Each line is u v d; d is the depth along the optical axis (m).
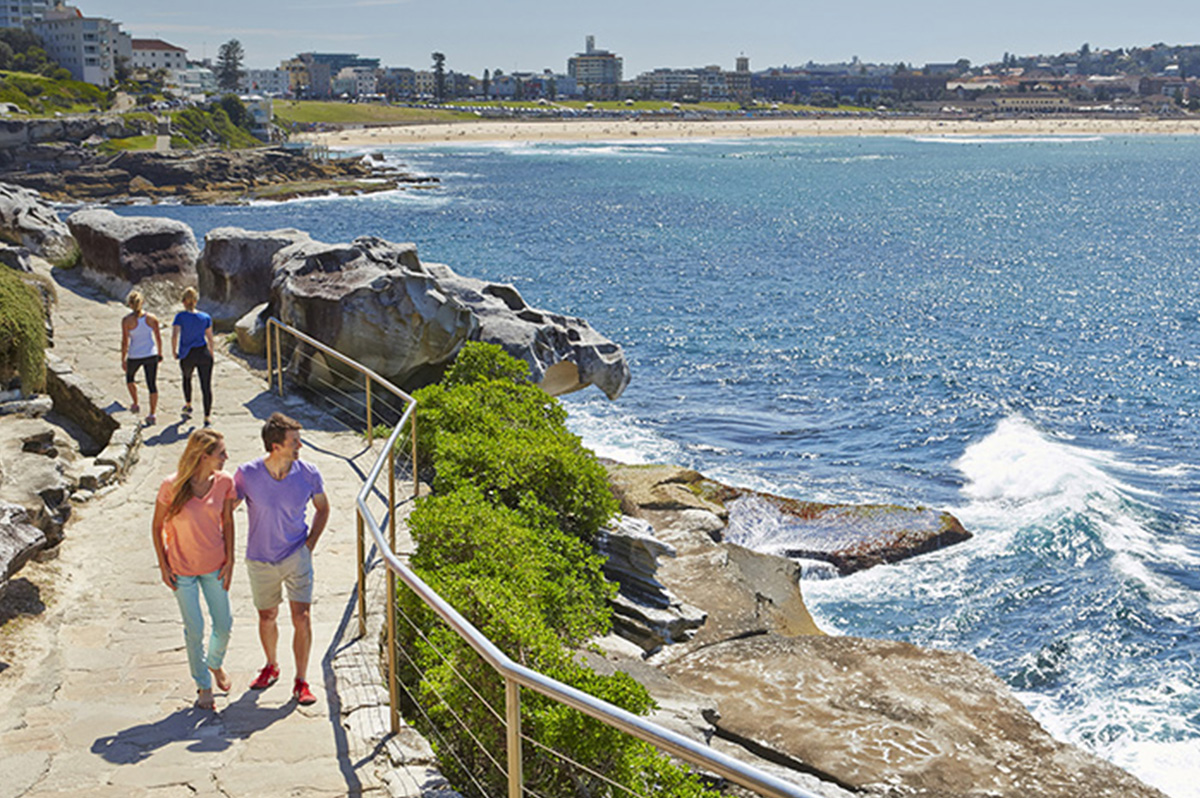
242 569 9.86
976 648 17.69
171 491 6.91
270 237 20.22
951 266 72.00
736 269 69.62
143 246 21.22
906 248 81.81
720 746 10.66
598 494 13.05
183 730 6.90
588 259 73.69
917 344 45.66
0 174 127.69
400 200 121.25
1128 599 19.16
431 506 10.41
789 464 28.53
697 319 51.50
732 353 43.62
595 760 7.00
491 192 131.62
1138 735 15.28
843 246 82.81
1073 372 40.25
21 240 23.59
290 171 146.00
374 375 13.20
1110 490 25.22
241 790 6.18
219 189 131.25
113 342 18.12
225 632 7.20
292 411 15.23
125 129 151.88
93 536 10.47
